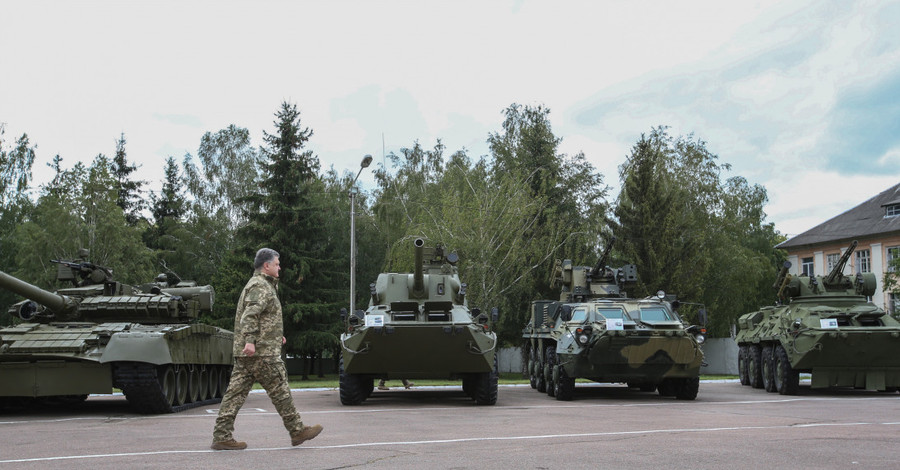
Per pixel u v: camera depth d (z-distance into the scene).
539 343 20.97
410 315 15.47
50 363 13.17
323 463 6.71
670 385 18.31
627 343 16.14
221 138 53.41
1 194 49.78
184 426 10.90
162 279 17.61
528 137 45.88
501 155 47.31
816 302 20.52
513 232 34.94
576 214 44.44
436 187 44.28
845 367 18.94
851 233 54.22
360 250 44.50
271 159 39.38
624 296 21.73
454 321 15.32
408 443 8.20
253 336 7.60
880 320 19.30
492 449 7.70
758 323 22.67
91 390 13.23
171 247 53.69
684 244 38.03
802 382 26.64
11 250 50.12
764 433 9.23
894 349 18.33
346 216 44.59
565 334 17.38
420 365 15.40
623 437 8.80
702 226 41.81
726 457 7.12
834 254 55.88
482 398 15.37
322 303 38.12
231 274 39.25
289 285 37.81
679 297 36.53
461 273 32.59
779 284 21.69
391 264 35.09
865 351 18.36
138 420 12.11
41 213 46.47
